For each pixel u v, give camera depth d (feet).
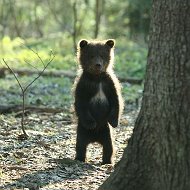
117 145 48.29
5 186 34.86
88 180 36.58
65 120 59.36
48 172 38.22
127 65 101.30
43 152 44.11
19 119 58.80
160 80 29.63
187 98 29.01
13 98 72.49
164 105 29.48
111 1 138.62
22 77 89.15
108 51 45.70
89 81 43.60
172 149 29.27
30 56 106.83
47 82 84.28
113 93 43.86
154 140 29.89
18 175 37.32
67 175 37.76
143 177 30.25
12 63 104.06
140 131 30.58
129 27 131.64
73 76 90.43
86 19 163.22
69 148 46.11
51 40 144.25
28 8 182.60
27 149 44.68
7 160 41.16
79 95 43.52
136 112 66.49
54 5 173.58
